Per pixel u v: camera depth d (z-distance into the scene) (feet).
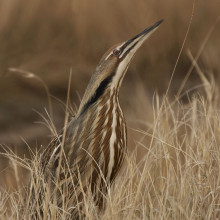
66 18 140.15
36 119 117.29
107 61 54.85
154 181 56.59
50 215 52.75
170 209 50.93
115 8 143.84
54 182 52.95
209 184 53.26
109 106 53.93
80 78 130.00
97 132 53.06
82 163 52.65
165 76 134.92
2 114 117.50
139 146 83.41
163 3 146.82
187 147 58.03
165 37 142.92
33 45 134.92
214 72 132.87
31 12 139.33
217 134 59.72
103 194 51.31
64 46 136.87
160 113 60.39
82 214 52.65
